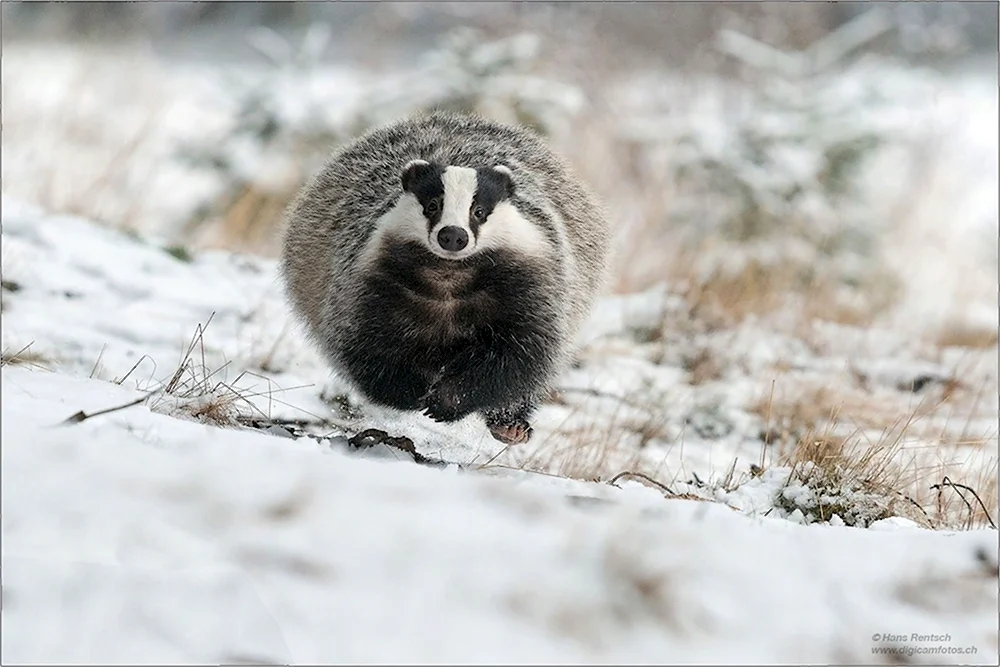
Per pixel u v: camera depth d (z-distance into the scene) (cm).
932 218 1967
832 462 904
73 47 2388
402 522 505
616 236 1525
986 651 488
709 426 1176
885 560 540
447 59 2003
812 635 479
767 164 1822
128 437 568
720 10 2417
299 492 515
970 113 2362
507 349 1008
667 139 2030
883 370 1394
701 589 489
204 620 439
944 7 2597
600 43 2386
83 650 425
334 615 448
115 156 1920
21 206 1539
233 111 2011
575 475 951
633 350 1393
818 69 2038
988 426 1216
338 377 1051
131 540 470
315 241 1099
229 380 1090
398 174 1030
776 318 1585
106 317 1218
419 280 981
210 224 1902
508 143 1118
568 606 468
